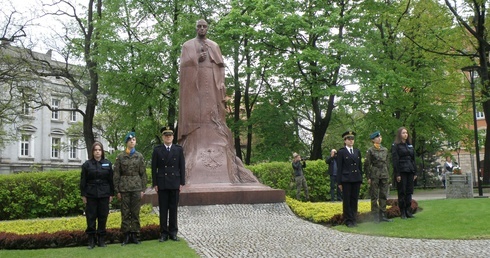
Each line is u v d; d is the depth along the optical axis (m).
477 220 12.05
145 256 8.88
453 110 36.09
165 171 10.71
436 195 26.55
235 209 15.01
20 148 54.91
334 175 21.91
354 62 28.25
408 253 8.49
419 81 30.23
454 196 19.45
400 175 13.04
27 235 10.30
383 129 30.69
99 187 10.18
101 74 29.50
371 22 30.50
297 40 30.45
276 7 28.19
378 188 12.95
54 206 19.09
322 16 28.55
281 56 29.39
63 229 11.96
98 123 50.22
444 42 29.89
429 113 33.12
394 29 31.31
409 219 12.92
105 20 29.39
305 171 23.41
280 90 33.81
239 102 35.56
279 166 22.92
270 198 15.73
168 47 28.84
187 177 16.39
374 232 11.21
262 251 9.18
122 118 31.33
